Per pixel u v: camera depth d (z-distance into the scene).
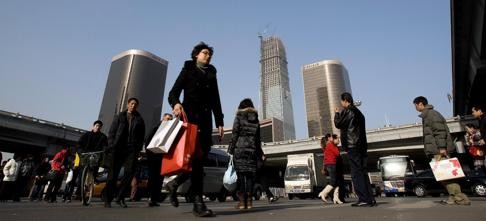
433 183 19.17
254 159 5.50
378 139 40.47
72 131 44.50
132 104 6.40
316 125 186.00
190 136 3.31
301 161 26.08
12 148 45.16
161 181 7.32
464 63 42.59
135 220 3.09
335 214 3.68
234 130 5.58
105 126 131.25
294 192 24.80
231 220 3.08
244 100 5.80
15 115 38.97
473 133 7.99
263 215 3.64
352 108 5.70
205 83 3.88
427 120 5.82
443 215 3.33
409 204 5.82
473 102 52.50
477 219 2.88
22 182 11.30
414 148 38.72
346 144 5.64
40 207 5.65
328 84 189.38
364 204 5.37
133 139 6.33
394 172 24.41
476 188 15.80
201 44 4.07
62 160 10.56
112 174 5.97
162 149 3.21
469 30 35.22
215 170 16.14
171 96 3.68
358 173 5.49
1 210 4.46
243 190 5.38
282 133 181.88
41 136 41.94
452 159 5.47
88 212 4.17
